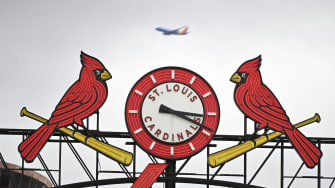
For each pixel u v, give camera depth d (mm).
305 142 48656
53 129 47562
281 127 48406
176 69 47625
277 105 48625
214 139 50812
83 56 48250
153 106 47188
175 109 47188
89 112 47812
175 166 47438
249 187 49438
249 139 48344
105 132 49719
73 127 47938
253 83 48688
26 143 47438
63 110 47781
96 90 48031
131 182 49969
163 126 47031
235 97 48438
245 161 49688
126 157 47156
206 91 47500
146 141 46938
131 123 47000
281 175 50531
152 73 47531
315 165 48469
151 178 46750
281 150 50469
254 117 48312
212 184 49438
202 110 47250
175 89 47375
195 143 47062
